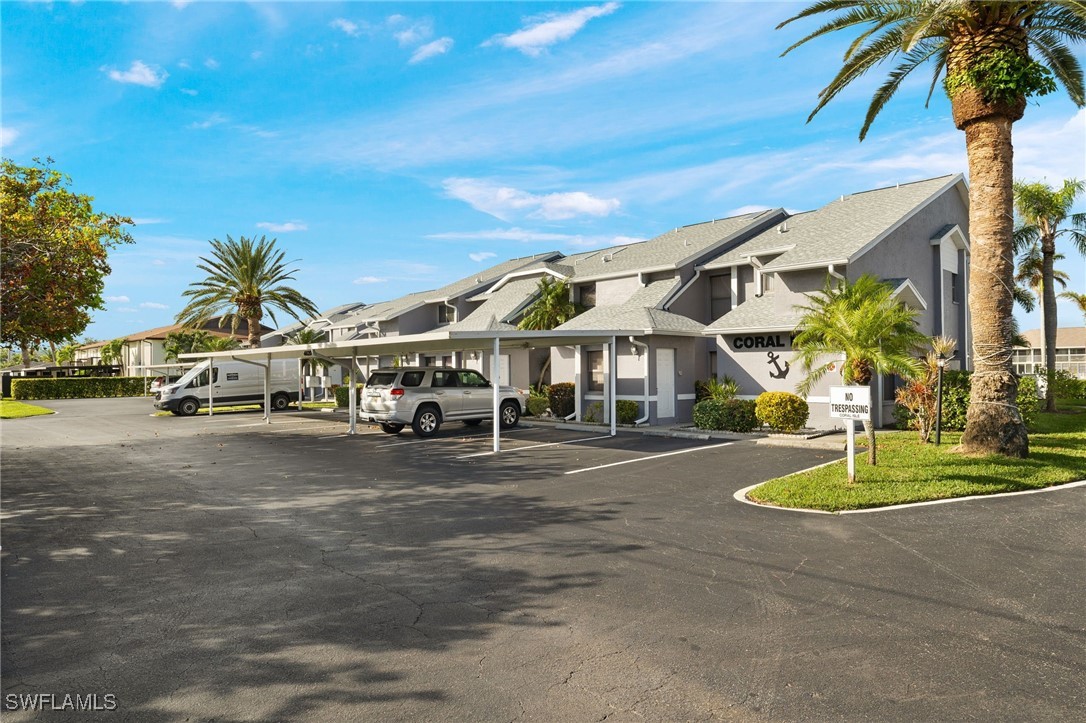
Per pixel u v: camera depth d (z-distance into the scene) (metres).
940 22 12.23
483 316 29.14
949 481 9.88
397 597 5.81
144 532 8.22
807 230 21.66
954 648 4.60
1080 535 7.32
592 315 23.38
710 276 24.23
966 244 22.31
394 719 3.81
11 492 11.05
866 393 9.71
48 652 4.77
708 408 17.58
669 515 8.66
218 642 4.91
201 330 52.88
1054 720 3.69
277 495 10.55
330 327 42.88
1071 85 14.16
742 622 5.12
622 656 4.57
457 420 20.61
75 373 62.34
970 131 12.20
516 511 9.10
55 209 15.11
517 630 5.04
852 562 6.52
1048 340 28.92
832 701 3.93
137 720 3.85
